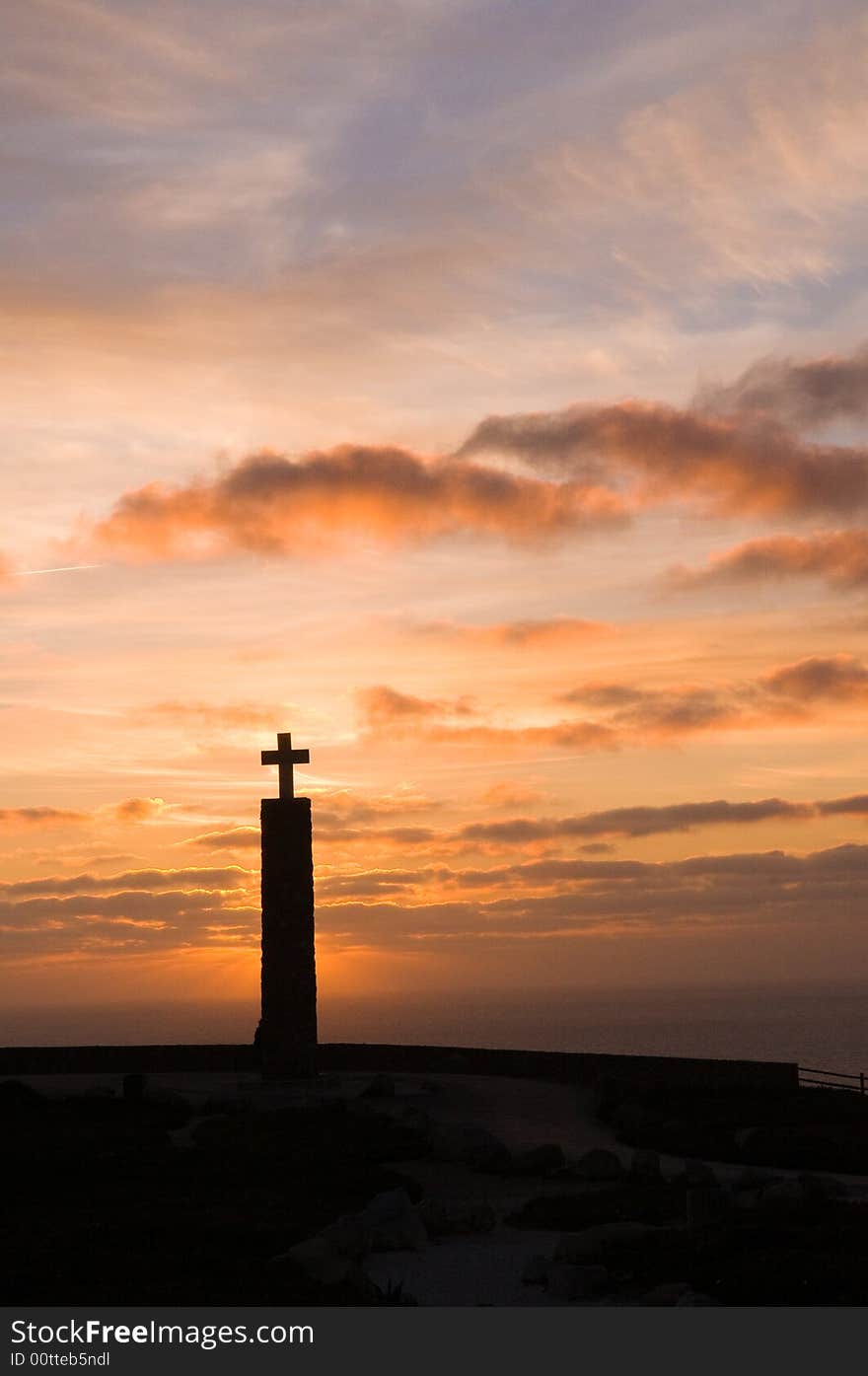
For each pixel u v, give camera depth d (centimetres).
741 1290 2445
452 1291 2616
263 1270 2653
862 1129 4750
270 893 5753
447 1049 6475
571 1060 6097
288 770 5844
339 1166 4003
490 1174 4050
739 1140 4591
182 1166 3988
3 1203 3441
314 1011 5722
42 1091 5534
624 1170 4009
